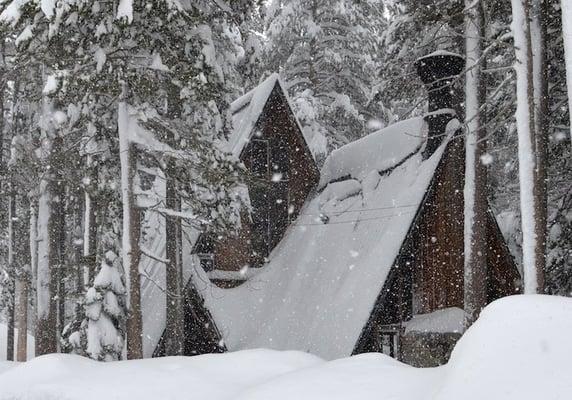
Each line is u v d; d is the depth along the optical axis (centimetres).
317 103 2900
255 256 2238
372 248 1927
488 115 1786
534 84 1378
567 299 505
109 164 1500
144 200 1425
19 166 2052
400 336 1883
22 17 1274
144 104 1427
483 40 1606
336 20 3092
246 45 1919
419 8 1783
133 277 1379
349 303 1819
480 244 1570
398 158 2156
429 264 1920
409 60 2091
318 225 2253
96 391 656
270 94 2288
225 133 1736
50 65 1420
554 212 1938
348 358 700
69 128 1480
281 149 2344
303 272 2133
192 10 1455
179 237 1756
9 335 2966
